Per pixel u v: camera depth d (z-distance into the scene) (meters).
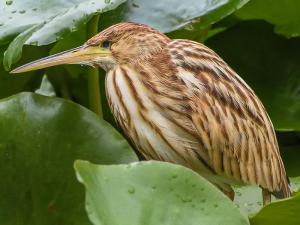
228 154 7.56
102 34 7.55
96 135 7.07
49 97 7.20
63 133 7.08
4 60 7.44
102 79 8.84
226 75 7.61
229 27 9.33
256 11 9.11
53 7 7.74
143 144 7.64
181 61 7.49
